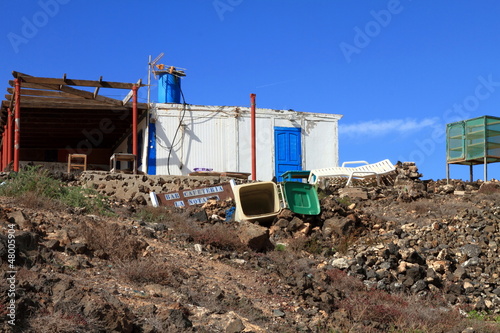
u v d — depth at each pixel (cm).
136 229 1088
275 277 998
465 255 1248
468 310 1040
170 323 681
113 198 1567
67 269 789
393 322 890
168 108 2384
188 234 1130
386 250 1197
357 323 849
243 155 2445
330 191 1947
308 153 2534
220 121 2444
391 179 2127
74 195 1216
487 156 2020
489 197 1736
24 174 1218
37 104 2212
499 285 1147
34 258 770
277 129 2502
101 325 611
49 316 597
